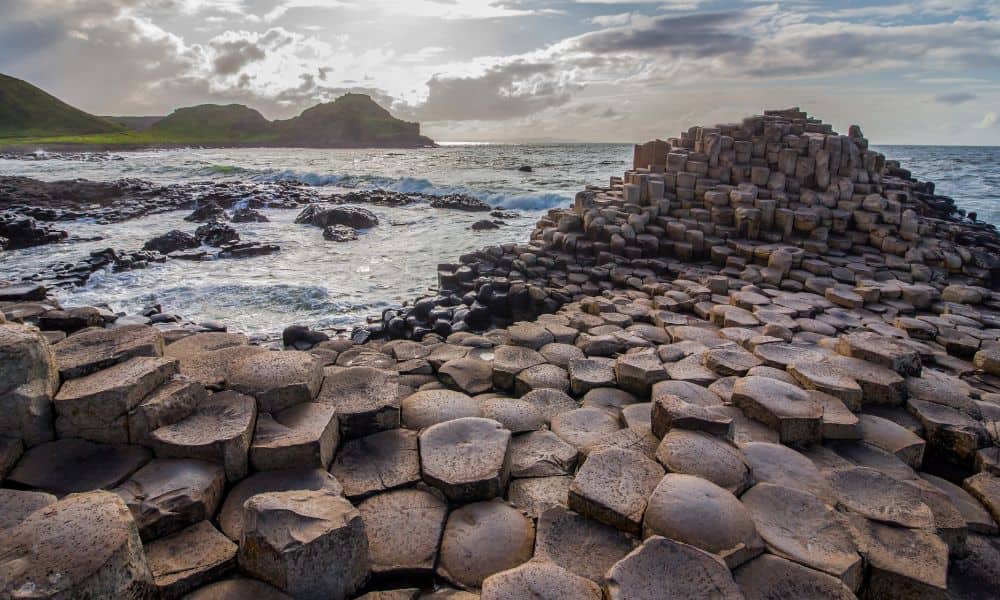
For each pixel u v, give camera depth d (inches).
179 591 103.0
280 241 685.3
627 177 595.5
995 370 243.6
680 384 193.9
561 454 159.3
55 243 659.4
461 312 356.2
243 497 126.2
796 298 337.4
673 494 120.0
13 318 257.1
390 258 593.9
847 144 524.7
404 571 116.0
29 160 2269.9
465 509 133.4
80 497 100.3
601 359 227.6
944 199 705.6
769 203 471.2
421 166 1932.8
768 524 121.3
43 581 81.9
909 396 193.9
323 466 137.3
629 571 100.0
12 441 126.2
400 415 171.0
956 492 156.4
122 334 164.2
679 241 472.7
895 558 117.0
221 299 433.1
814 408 168.4
